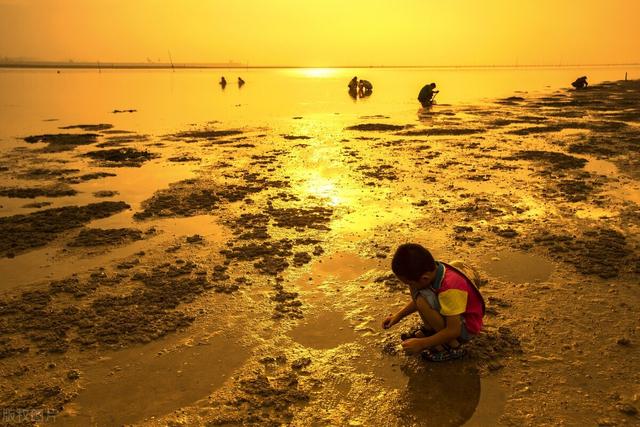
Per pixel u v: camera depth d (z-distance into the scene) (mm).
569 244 5180
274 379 3074
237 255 5133
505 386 2938
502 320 3693
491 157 10438
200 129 16328
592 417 2650
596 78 66625
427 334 3305
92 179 9031
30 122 18766
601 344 3342
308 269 4746
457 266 3461
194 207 7012
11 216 6727
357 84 36938
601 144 11664
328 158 10664
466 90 40594
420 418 2686
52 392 2984
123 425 2693
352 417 2713
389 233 5703
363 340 3502
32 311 4008
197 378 3104
